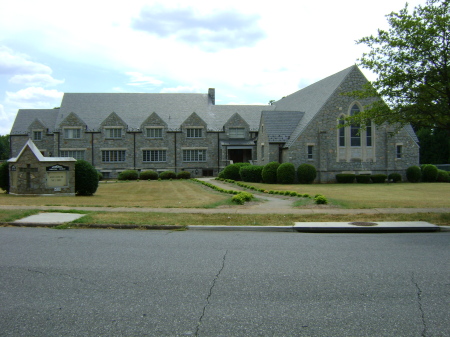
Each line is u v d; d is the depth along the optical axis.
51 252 9.58
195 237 11.90
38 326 5.36
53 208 17.12
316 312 5.86
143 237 11.81
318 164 43.81
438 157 69.62
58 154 56.38
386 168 45.25
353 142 44.75
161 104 62.56
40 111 61.91
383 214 15.84
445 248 10.35
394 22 16.58
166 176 53.44
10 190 26.36
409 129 47.12
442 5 16.25
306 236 12.27
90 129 57.09
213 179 48.75
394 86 16.81
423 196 25.17
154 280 7.34
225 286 7.01
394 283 7.20
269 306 6.09
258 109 64.69
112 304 6.14
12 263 8.47
